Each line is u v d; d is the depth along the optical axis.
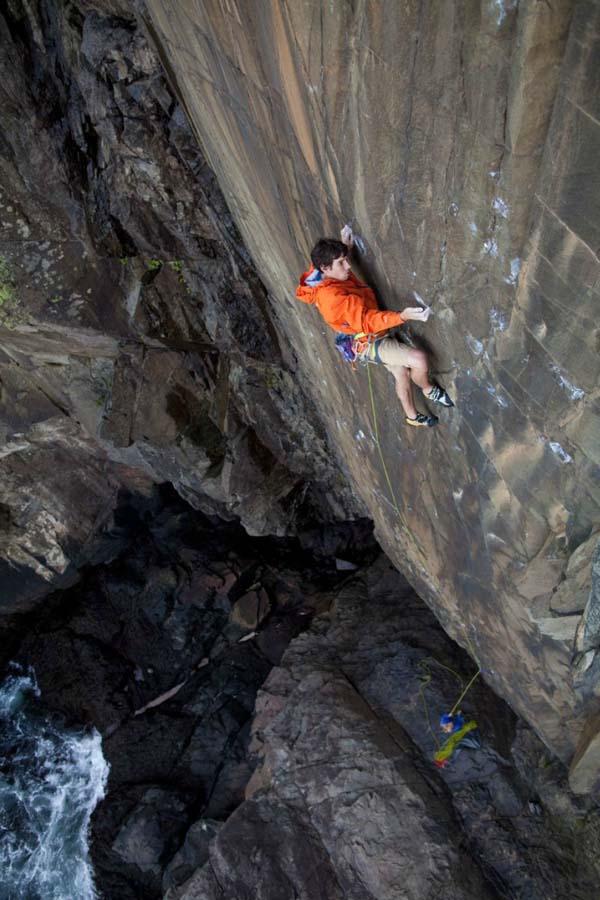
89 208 8.95
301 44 3.36
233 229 9.08
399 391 4.45
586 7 2.02
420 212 3.35
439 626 10.91
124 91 7.88
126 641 13.66
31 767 12.09
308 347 7.80
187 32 5.23
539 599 4.67
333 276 4.04
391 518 7.77
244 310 10.21
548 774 7.87
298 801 8.85
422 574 7.62
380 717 9.69
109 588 14.46
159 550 14.78
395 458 6.19
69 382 11.58
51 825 11.21
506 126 2.53
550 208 2.62
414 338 4.16
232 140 5.83
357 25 2.93
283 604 13.47
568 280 2.78
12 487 13.76
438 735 9.18
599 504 3.59
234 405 11.90
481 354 3.65
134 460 13.20
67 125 8.27
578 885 7.25
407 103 2.96
